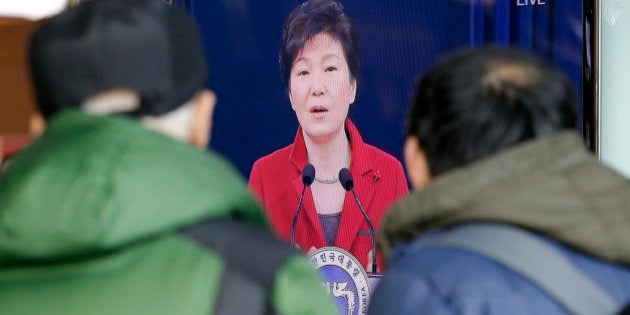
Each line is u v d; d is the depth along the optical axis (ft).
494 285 9.09
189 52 9.31
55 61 9.00
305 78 28.96
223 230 8.63
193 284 8.32
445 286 9.22
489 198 9.50
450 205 9.60
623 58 28.14
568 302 9.02
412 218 9.93
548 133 9.82
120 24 8.97
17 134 27.37
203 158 8.91
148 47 8.98
